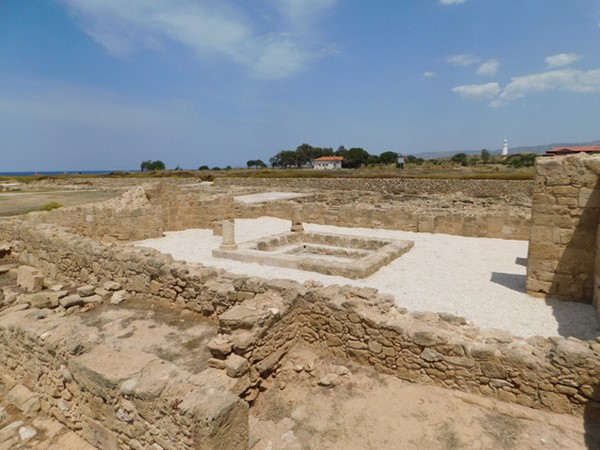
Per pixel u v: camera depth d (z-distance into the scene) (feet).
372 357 20.01
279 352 20.76
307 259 34.91
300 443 15.07
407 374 18.95
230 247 39.58
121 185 176.65
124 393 13.25
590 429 15.10
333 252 41.91
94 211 49.44
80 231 50.78
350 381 19.15
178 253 41.37
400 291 28.35
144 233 50.16
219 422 11.53
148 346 22.94
